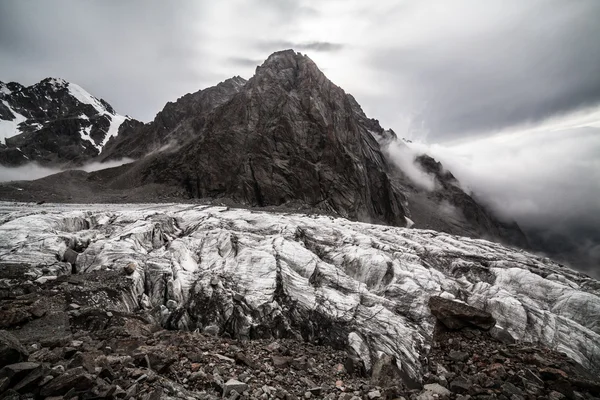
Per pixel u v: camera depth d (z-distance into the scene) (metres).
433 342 17.61
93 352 9.91
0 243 23.72
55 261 22.97
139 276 23.25
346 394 10.59
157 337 13.98
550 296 27.81
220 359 11.86
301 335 21.06
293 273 26.66
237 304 22.56
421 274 29.19
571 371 13.09
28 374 7.34
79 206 50.66
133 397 7.65
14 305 14.63
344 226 45.09
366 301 25.00
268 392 9.77
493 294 27.17
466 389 11.22
